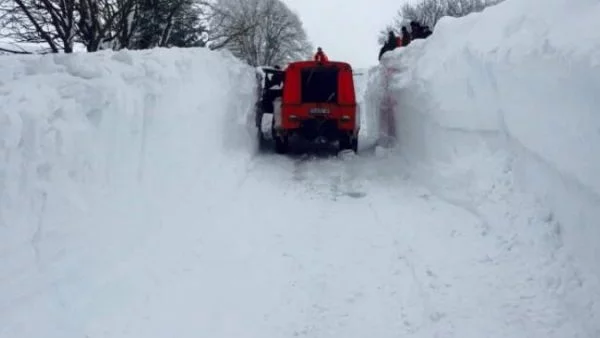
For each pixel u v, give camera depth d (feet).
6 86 13.88
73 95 15.07
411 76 37.29
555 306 14.53
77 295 13.21
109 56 20.52
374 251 20.24
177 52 27.89
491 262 17.61
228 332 14.32
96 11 35.04
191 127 25.43
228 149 33.99
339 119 43.39
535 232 17.44
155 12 44.52
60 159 13.66
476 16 28.35
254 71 49.80
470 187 23.11
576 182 15.49
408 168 34.17
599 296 13.51
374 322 14.96
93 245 14.69
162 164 21.08
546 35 18.65
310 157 43.29
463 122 25.18
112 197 16.40
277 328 14.67
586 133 15.14
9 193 11.68
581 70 15.38
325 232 22.79
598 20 16.31
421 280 17.08
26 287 11.84
